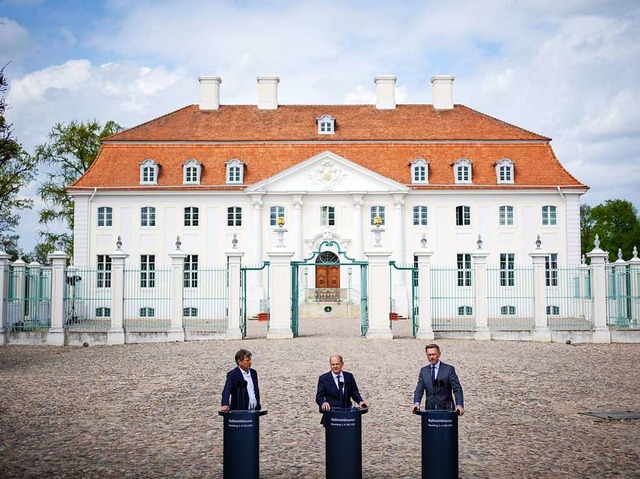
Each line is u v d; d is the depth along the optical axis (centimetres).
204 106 6216
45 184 6844
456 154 5762
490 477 1119
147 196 5553
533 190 5569
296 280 3494
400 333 3700
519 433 1420
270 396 1831
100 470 1171
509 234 5581
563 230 5575
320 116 5988
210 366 2411
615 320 3484
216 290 5369
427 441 1042
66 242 6875
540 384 2016
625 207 9925
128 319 4450
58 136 6912
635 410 1647
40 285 3406
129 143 5766
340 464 1050
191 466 1195
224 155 5747
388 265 3375
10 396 1859
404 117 6122
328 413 1066
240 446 1052
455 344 3108
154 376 2197
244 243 5559
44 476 1138
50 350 3027
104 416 1603
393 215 5591
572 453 1262
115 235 5525
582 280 3794
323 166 5575
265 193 5541
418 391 1191
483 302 3356
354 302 5428
